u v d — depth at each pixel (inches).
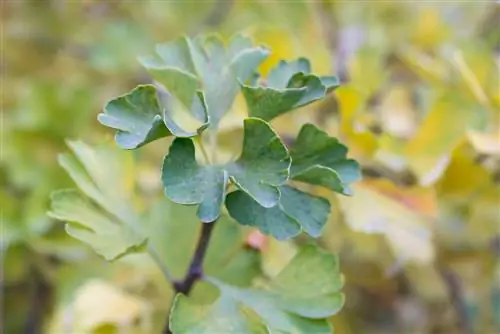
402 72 27.8
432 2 28.5
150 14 30.7
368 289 26.2
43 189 25.5
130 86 29.4
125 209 18.9
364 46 24.4
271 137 15.9
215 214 15.7
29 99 26.7
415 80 27.6
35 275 26.5
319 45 24.5
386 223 21.5
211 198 15.8
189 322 16.9
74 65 31.0
